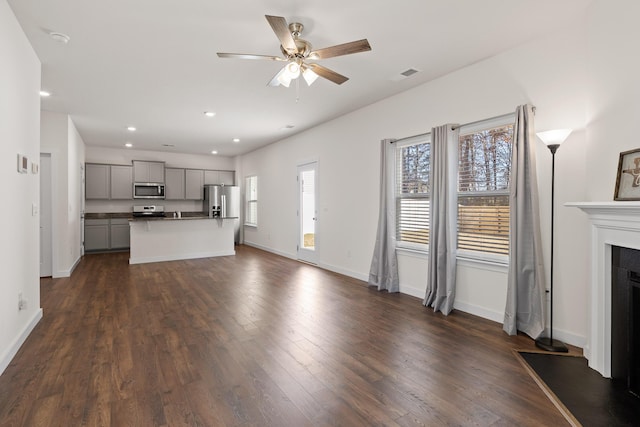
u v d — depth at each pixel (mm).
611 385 2102
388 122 4457
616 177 2176
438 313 3529
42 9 2438
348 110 5047
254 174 8664
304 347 2686
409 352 2604
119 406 1886
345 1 2354
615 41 2209
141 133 6574
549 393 2018
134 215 8469
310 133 6203
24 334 2742
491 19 2600
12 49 2475
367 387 2105
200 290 4422
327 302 3900
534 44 2918
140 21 2598
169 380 2172
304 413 1840
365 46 2377
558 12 2508
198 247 7086
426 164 4055
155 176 8477
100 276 5238
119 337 2863
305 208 6574
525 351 2607
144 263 6395
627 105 2121
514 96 3070
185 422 1754
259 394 2020
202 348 2658
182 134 6695
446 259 3596
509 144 3203
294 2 2359
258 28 2707
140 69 3500
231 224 7449
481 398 1989
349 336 2912
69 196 5316
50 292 4285
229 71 3559
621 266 2088
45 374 2232
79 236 6699
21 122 2701
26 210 2842
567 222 2734
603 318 2229
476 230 3484
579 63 2637
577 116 2654
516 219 2959
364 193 4914
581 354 2551
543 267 2857
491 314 3307
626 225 2004
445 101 3699
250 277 5195
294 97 4434
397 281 4359
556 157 2793
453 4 2398
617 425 1718
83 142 7297
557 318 2812
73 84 3910
